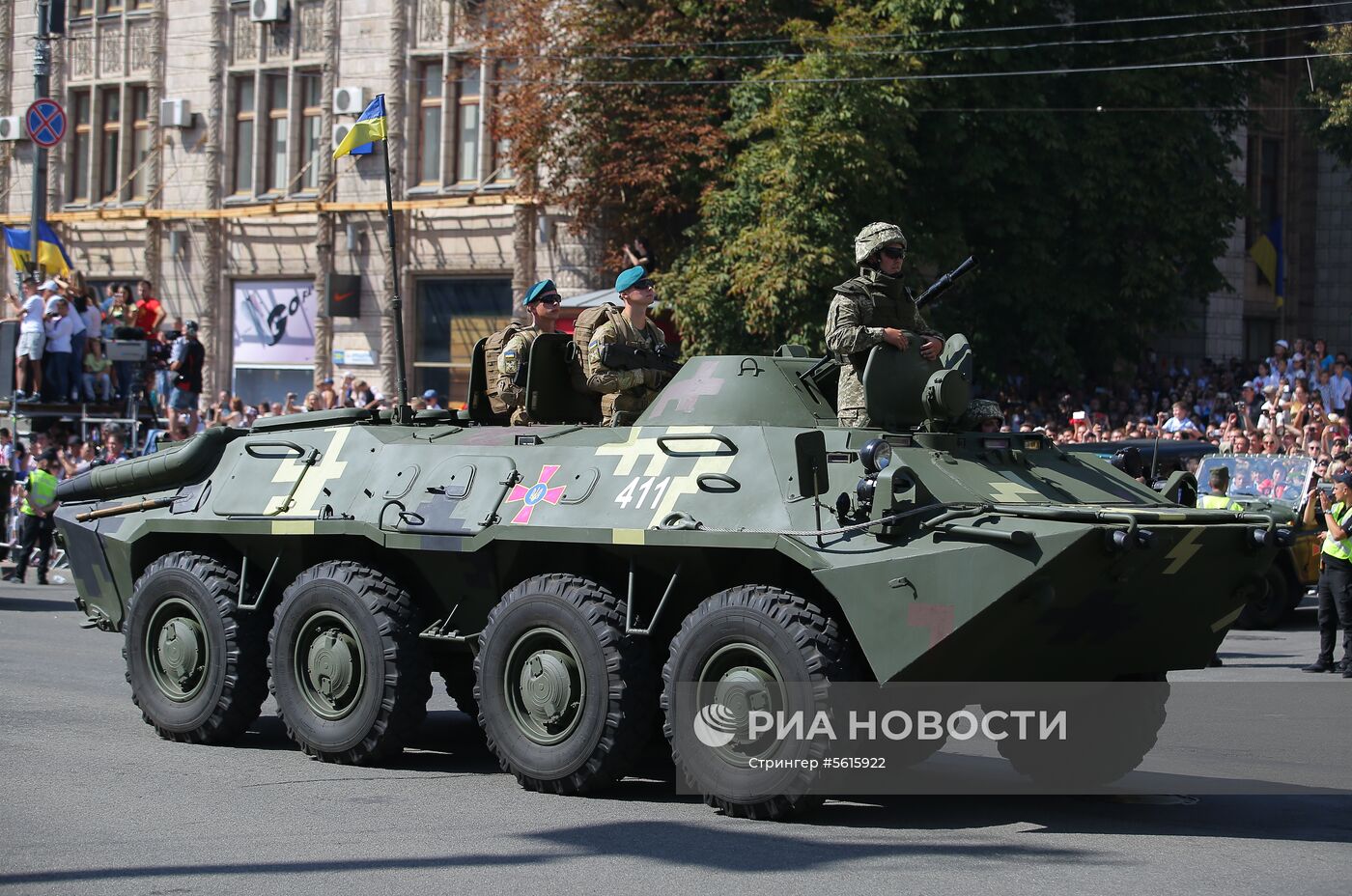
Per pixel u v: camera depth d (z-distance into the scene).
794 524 15.06
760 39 46.56
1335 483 28.81
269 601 19.61
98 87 65.69
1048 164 46.66
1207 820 15.83
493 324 56.06
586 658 16.02
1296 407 41.56
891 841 14.44
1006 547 13.90
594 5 48.06
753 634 14.86
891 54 42.75
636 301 19.39
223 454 20.47
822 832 14.73
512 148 50.06
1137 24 47.12
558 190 50.22
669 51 47.12
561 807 15.83
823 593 15.59
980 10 44.59
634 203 48.53
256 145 61.62
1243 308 59.75
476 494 17.47
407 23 57.53
